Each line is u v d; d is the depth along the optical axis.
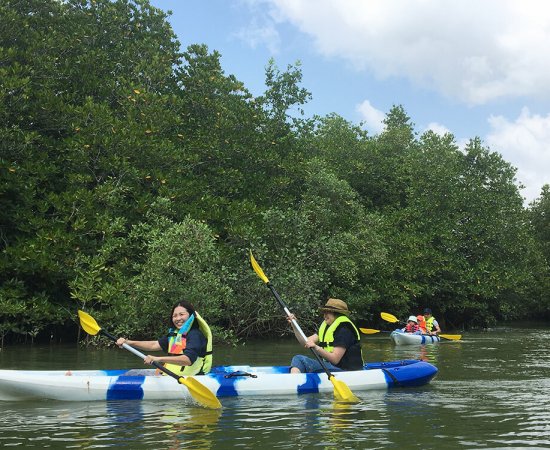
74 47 17.38
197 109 19.56
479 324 26.97
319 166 20.23
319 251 17.48
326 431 4.67
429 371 7.32
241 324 16.03
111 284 13.63
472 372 8.59
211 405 5.75
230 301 14.71
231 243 15.84
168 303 13.31
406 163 25.80
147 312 13.27
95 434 4.57
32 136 14.15
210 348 6.74
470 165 25.80
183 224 13.65
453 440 4.36
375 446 4.18
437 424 4.93
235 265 15.45
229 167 18.84
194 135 18.81
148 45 19.00
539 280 31.64
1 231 14.29
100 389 6.13
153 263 13.11
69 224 14.22
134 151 15.44
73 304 14.56
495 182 25.33
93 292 13.06
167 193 15.23
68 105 15.31
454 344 14.84
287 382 6.62
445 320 26.03
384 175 26.17
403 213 23.73
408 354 11.84
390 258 21.73
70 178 14.37
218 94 20.38
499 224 24.33
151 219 14.75
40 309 13.04
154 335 13.92
